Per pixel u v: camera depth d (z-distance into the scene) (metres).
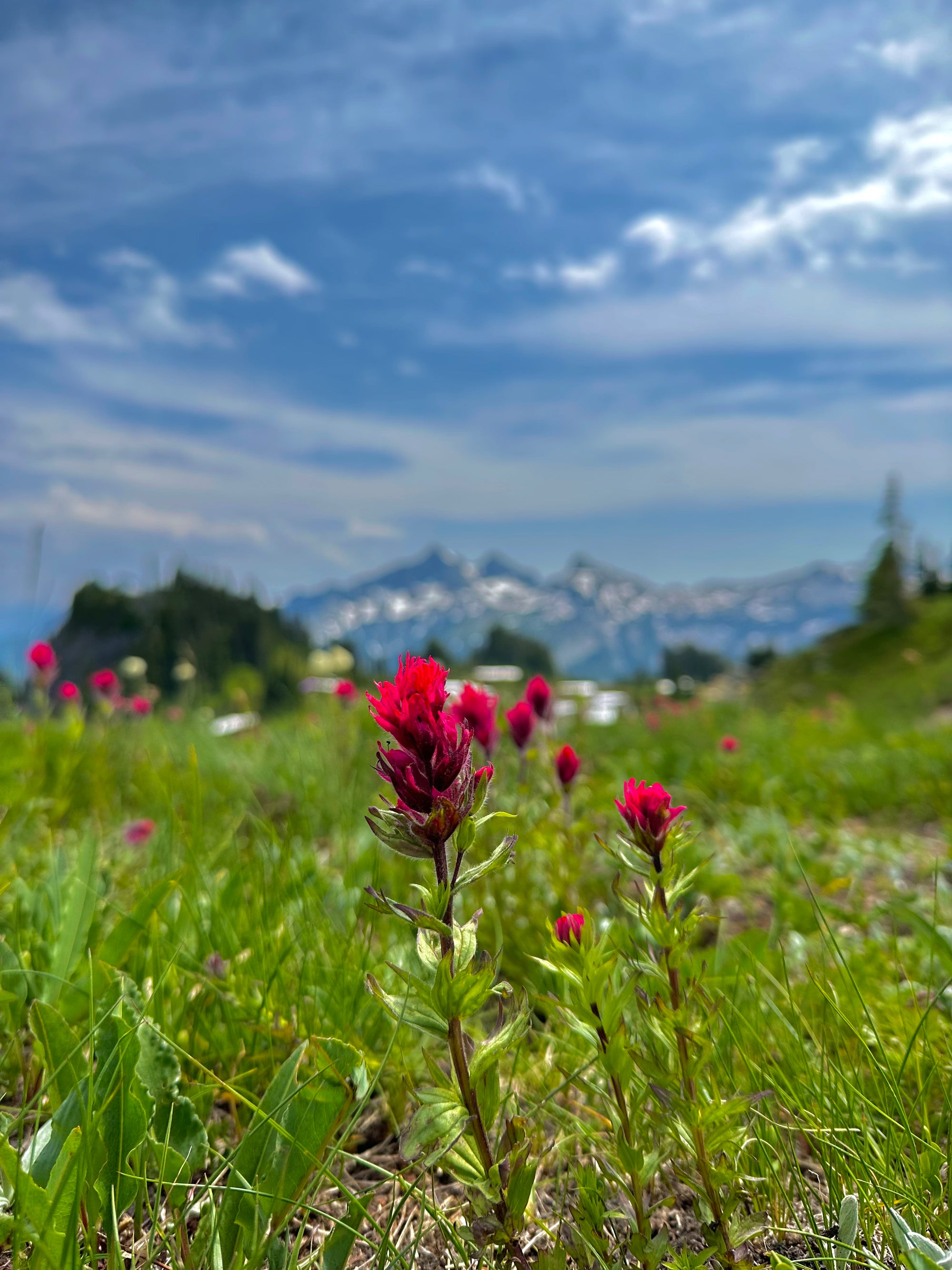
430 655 0.27
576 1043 0.47
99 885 0.61
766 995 0.53
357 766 1.21
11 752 1.07
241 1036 0.47
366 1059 0.45
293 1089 0.35
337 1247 0.32
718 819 1.25
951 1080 0.41
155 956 0.48
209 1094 0.41
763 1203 0.35
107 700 1.45
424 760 0.27
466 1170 0.29
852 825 1.34
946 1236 0.31
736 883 0.81
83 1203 0.32
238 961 0.52
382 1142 0.43
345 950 0.53
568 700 1.46
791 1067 0.43
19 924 0.54
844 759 1.75
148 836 0.87
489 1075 0.29
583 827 0.65
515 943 0.61
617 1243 0.33
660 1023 0.32
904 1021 0.49
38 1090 0.42
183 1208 0.34
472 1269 0.33
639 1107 0.33
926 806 1.39
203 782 1.18
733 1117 0.34
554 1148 0.39
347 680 1.58
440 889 0.27
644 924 0.32
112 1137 0.33
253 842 0.73
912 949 0.67
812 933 0.73
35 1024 0.37
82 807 1.08
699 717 2.83
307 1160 0.33
